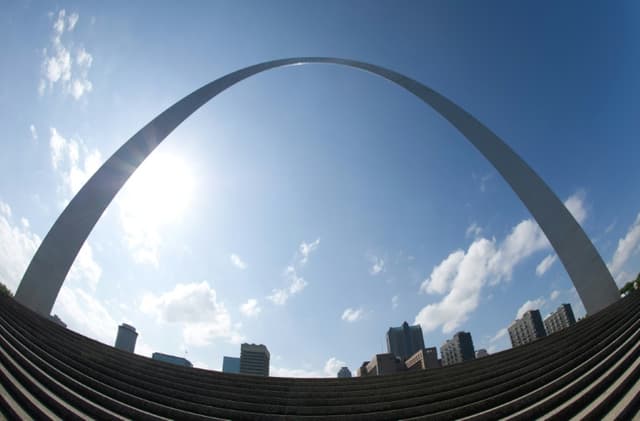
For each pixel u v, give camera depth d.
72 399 6.34
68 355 8.84
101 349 10.20
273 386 9.66
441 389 8.77
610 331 9.62
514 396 7.40
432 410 7.45
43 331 9.88
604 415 5.68
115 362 9.43
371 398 8.48
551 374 7.86
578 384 6.83
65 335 10.26
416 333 191.12
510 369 9.29
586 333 10.33
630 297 12.08
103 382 7.83
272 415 7.19
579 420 5.54
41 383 6.79
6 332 8.47
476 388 8.37
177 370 10.26
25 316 10.33
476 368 10.34
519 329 107.25
